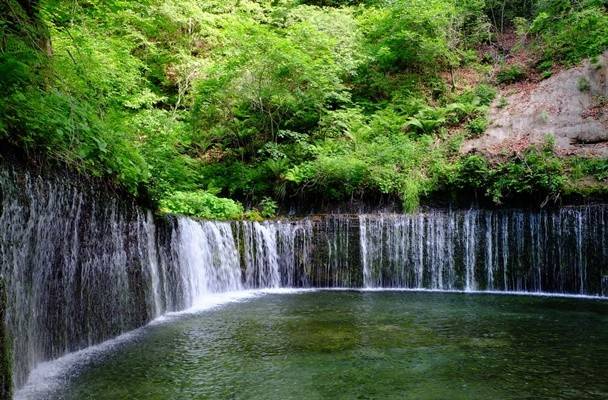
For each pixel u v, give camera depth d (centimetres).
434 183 1345
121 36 1738
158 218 923
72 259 633
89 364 597
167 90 1998
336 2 2311
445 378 559
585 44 1639
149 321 849
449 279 1292
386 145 1510
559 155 1315
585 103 1469
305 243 1359
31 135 555
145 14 1822
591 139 1357
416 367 598
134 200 834
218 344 698
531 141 1415
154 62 1953
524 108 1548
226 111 1673
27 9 670
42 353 571
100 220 708
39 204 552
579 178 1218
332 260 1351
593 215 1159
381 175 1408
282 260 1348
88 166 686
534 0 2086
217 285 1178
